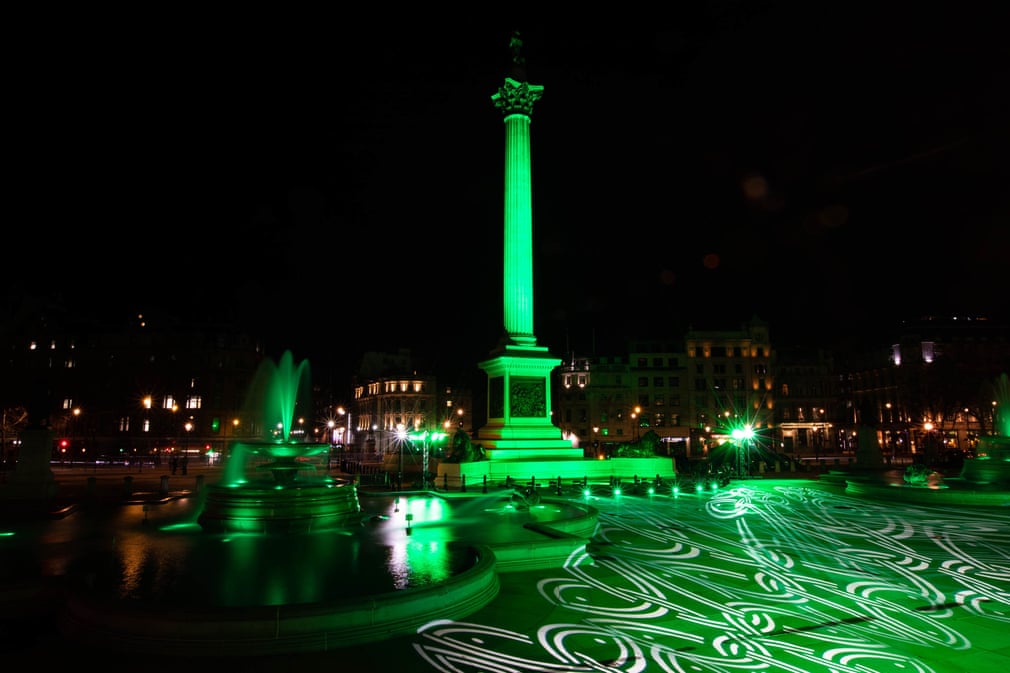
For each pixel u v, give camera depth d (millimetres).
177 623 9789
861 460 49344
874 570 16266
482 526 19719
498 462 38812
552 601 12992
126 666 9250
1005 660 10094
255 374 112125
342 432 145125
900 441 104312
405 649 10070
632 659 9891
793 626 11664
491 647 10289
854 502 31844
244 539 17203
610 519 25141
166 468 63281
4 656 9609
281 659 9586
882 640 10977
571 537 16906
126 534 18203
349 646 10125
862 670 9609
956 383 90812
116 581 12250
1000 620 12148
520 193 44656
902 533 22125
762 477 48500
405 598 10992
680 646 10516
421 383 121438
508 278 44312
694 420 108312
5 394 89750
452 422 124938
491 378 45188
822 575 15656
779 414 110812
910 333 105938
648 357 111062
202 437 103125
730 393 109438
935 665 9859
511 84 45312
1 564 13867
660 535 21312
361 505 26531
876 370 111000
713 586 14438
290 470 21406
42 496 28484
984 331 105688
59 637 10430
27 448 29031
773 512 27672
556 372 113062
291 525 18750
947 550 19078
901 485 33594
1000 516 26609
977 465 37406
